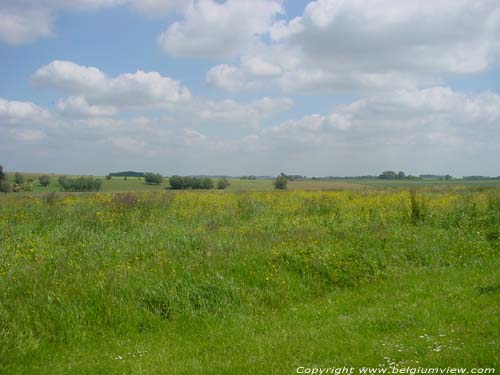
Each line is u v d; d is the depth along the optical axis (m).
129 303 6.92
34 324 6.27
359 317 6.43
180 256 8.99
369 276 8.68
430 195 22.02
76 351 5.84
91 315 6.62
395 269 9.03
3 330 5.93
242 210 15.90
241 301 7.39
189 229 11.95
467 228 11.60
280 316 6.97
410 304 6.85
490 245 10.29
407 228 12.05
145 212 14.76
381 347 5.23
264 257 9.01
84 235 11.30
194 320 6.78
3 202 16.86
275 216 14.91
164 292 7.18
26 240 10.57
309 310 7.16
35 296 6.80
